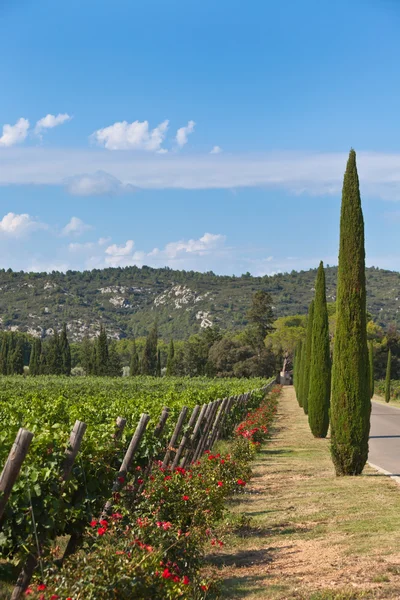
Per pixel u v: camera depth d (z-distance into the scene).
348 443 14.47
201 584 6.04
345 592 6.23
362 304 14.67
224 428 21.44
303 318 139.75
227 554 8.27
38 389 37.91
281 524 9.73
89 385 45.50
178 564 6.30
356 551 7.91
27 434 4.96
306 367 38.97
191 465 11.07
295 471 15.59
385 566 7.18
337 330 14.84
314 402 24.56
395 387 72.94
